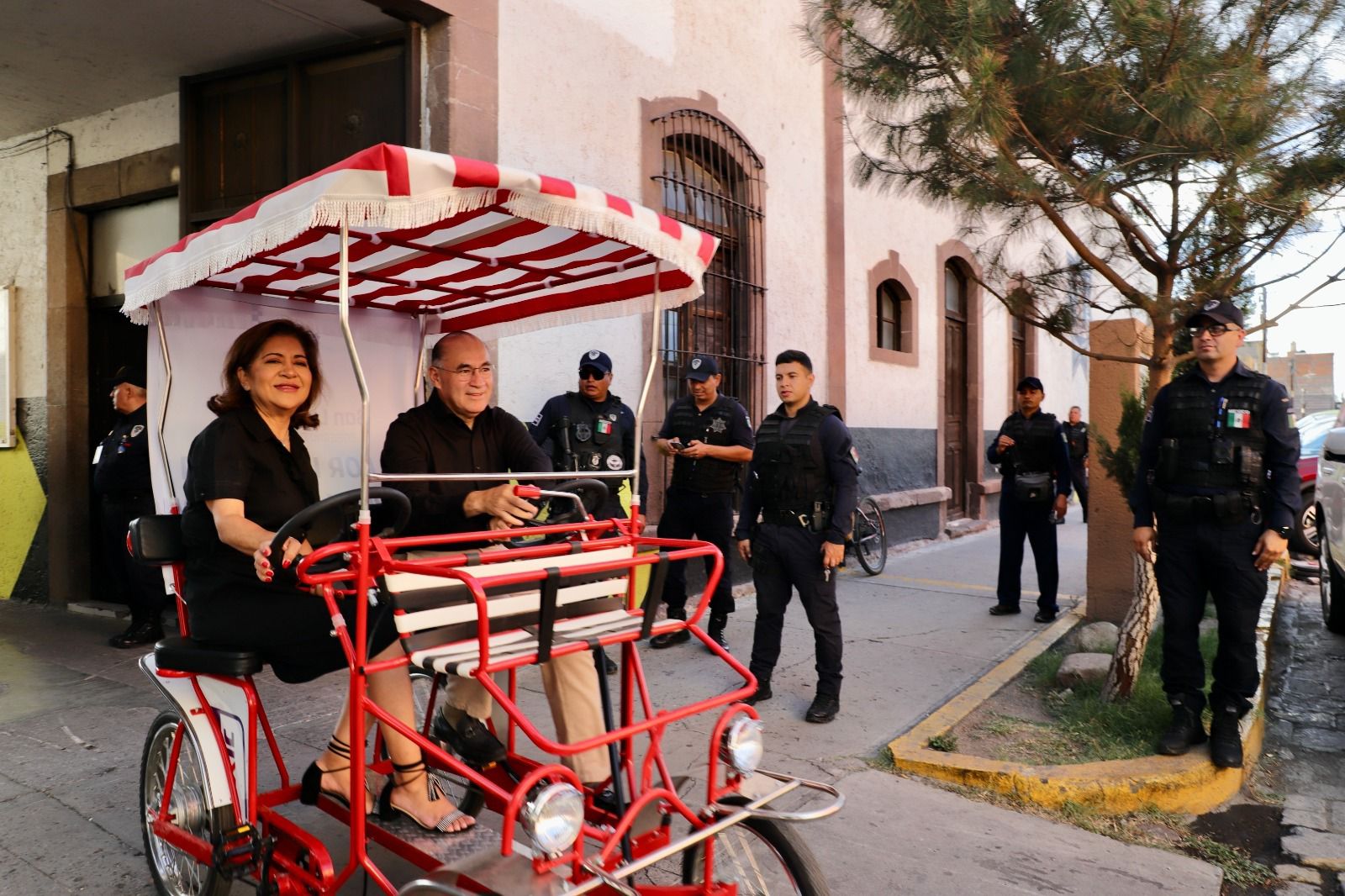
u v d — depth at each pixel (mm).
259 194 5980
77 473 7051
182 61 5879
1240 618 3943
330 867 2350
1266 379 3945
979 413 13227
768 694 5012
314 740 4332
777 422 4789
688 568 7102
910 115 4684
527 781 1973
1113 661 4699
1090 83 4020
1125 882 3201
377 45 5488
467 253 3037
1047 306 4934
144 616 6062
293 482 2920
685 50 7336
